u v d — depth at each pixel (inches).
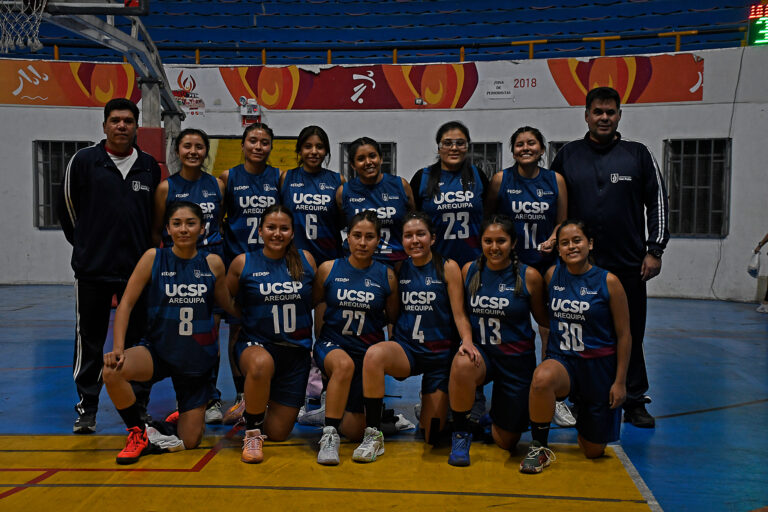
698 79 356.2
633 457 126.0
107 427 143.6
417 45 390.3
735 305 346.9
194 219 127.0
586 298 124.0
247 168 154.0
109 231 141.3
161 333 127.7
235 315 135.9
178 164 305.1
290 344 131.9
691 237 367.6
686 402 165.8
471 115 381.7
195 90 385.1
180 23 517.0
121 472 115.3
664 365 208.5
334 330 134.3
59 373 192.9
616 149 147.5
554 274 130.0
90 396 140.9
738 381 187.6
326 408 125.6
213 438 137.3
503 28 504.4
